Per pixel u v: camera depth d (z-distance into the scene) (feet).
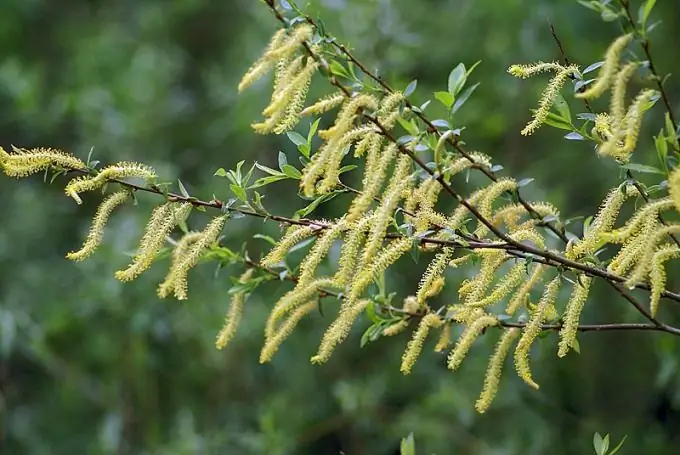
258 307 28.91
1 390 31.35
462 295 11.99
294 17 11.19
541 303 11.27
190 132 33.99
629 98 22.74
